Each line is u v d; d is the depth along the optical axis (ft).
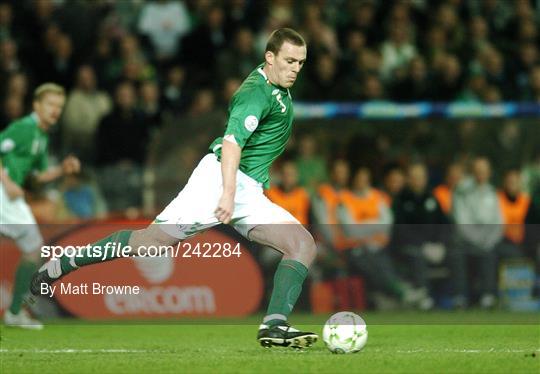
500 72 200.34
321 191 160.04
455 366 71.87
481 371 69.26
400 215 160.97
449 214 163.22
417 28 211.00
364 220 159.22
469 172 171.32
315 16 190.90
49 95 115.14
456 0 218.18
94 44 190.19
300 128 171.42
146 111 175.52
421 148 172.65
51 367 73.56
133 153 170.40
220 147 83.56
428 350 84.99
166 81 186.91
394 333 110.93
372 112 172.35
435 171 172.14
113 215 159.33
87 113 176.35
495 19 218.79
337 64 186.39
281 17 200.85
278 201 158.71
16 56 184.96
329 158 169.17
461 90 188.96
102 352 86.38
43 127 116.16
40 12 190.49
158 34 199.52
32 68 184.96
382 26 206.18
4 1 192.44
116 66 187.83
